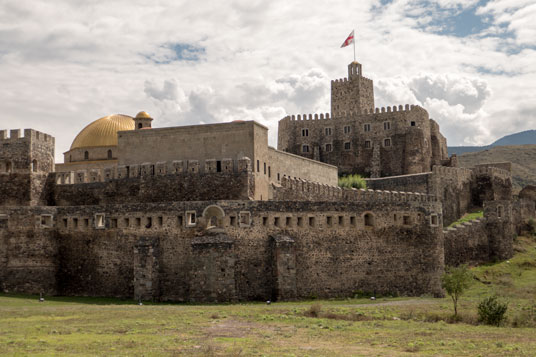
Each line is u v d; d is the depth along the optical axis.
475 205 136.12
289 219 77.38
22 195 88.62
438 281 82.56
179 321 53.62
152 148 90.94
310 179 114.31
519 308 68.25
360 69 172.75
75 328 49.16
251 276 74.69
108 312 58.91
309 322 54.78
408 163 152.88
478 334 50.41
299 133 164.62
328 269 78.00
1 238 78.69
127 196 88.12
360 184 130.00
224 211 74.81
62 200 91.38
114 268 77.25
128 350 40.50
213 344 43.31
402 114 155.12
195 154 89.06
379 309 64.94
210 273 70.94
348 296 78.25
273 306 67.06
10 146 89.88
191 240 74.25
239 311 60.59
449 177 128.12
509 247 107.25
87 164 112.56
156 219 76.06
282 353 40.56
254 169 86.62
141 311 59.88
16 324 50.91
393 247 81.25
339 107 172.75
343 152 159.75
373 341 46.12
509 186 140.38
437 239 83.62
